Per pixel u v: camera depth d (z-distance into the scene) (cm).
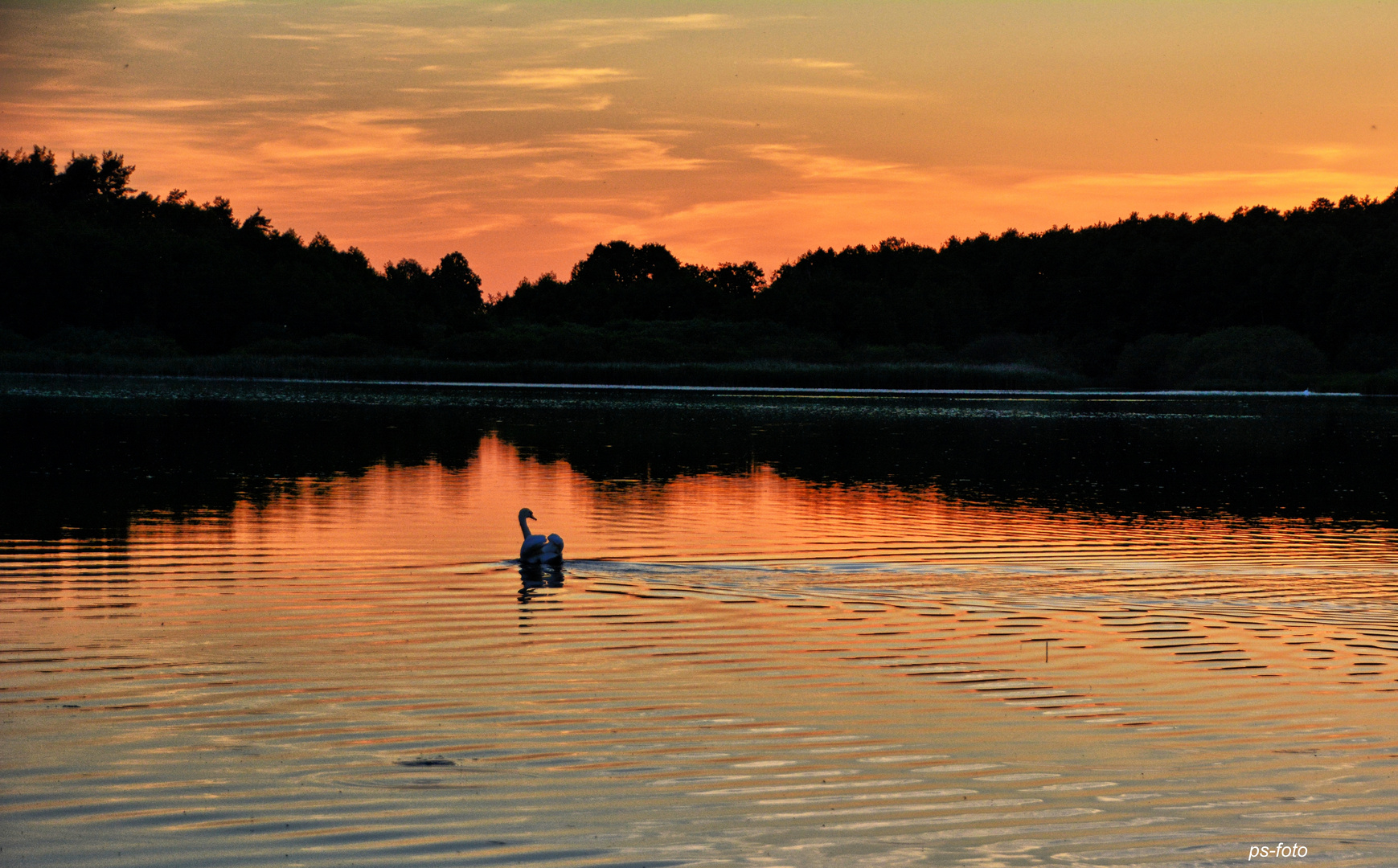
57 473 5856
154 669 2542
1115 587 3469
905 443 8469
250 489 5469
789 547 4159
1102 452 8019
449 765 2041
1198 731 2258
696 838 1794
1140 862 1750
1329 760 2117
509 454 7331
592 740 2162
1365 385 19312
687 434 8981
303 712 2281
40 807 1855
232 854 1720
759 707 2355
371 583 3431
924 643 2825
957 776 2033
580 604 3184
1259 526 4747
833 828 1836
